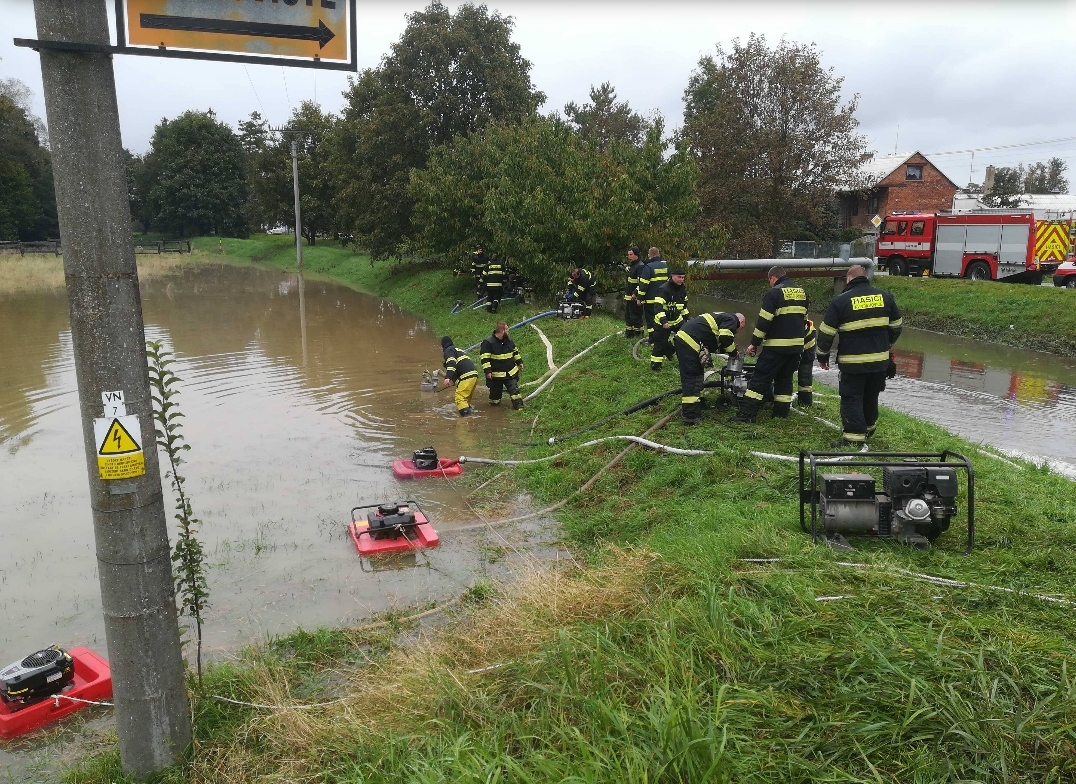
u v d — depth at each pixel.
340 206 36.75
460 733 3.35
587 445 8.71
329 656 4.82
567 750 3.05
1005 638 3.50
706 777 2.65
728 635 3.71
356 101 32.25
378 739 3.49
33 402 11.93
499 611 4.79
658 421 8.89
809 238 36.41
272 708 3.97
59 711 4.38
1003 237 25.42
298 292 31.23
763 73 30.02
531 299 21.28
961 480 6.32
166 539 3.57
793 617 3.86
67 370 14.38
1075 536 5.00
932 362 17.17
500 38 30.78
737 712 3.12
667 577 4.70
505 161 21.28
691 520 6.16
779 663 3.44
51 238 72.81
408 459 9.07
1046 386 14.34
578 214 18.98
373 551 6.48
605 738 3.01
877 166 43.19
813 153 29.97
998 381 14.84
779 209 30.69
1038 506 5.77
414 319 22.77
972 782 2.61
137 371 3.34
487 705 3.57
